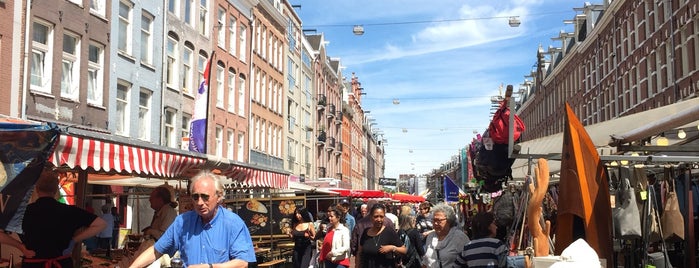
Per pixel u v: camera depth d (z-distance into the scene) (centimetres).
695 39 2744
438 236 696
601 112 4400
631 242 705
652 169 835
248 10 3588
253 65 3747
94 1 2131
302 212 1262
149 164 714
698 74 2661
